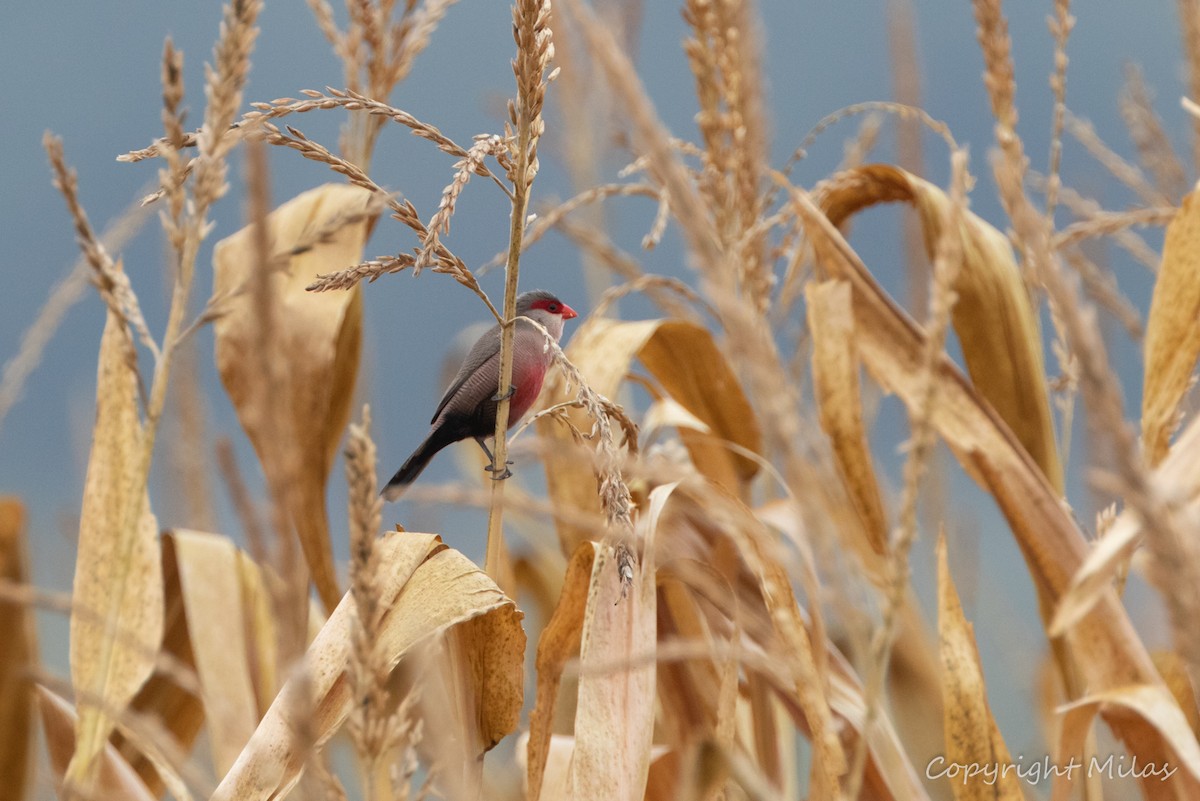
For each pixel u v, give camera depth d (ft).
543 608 29.91
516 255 19.11
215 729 20.72
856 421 20.89
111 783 19.34
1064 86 21.54
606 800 17.44
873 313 21.66
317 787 10.85
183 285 15.96
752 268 25.00
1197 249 19.49
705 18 25.59
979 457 20.40
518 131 18.35
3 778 20.12
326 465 22.24
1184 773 18.45
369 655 11.41
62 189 15.37
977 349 22.31
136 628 19.19
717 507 18.19
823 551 11.80
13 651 20.27
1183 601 9.67
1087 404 9.57
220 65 15.19
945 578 19.70
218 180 15.67
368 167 25.00
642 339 25.77
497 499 15.12
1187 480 16.06
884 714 19.35
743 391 26.73
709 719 22.24
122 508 19.79
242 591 22.77
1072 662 20.53
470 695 18.40
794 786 22.95
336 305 22.53
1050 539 19.93
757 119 25.82
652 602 18.54
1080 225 24.26
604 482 17.38
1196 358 19.39
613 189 26.32
